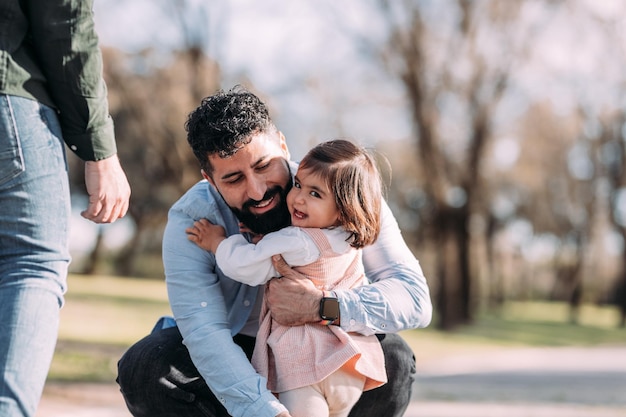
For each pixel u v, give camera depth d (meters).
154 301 20.58
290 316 2.97
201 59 22.61
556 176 34.50
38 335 2.30
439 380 10.94
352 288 3.12
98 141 2.57
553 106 30.72
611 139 32.44
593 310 43.94
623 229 33.97
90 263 36.09
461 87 23.31
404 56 22.91
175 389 2.99
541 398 8.74
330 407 2.99
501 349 17.66
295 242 3.01
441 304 24.03
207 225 3.08
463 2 22.78
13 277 2.33
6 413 2.23
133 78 23.42
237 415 2.81
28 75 2.36
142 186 30.03
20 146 2.33
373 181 3.12
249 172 2.92
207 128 2.88
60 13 2.39
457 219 23.80
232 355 2.85
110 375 8.68
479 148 23.50
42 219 2.36
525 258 45.69
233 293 3.16
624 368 13.16
